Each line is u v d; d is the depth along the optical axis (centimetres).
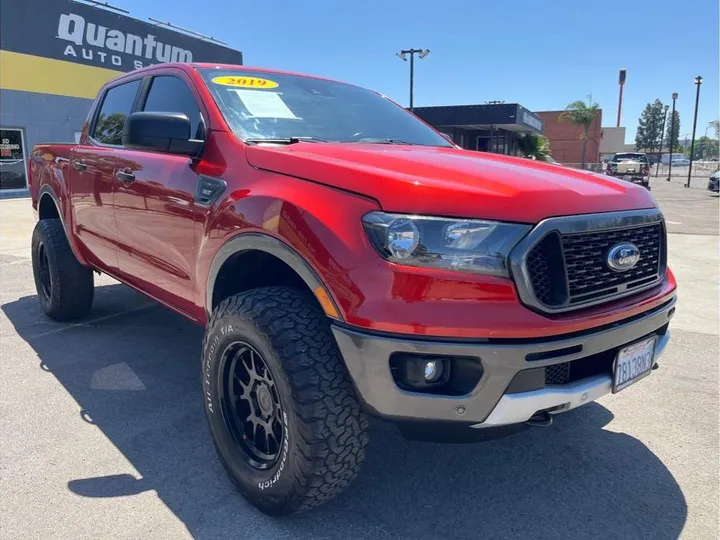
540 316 207
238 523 243
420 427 216
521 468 290
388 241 205
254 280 282
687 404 364
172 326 509
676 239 1106
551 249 213
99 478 274
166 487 268
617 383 240
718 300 626
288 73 381
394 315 202
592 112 5184
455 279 203
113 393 369
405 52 2620
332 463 220
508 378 204
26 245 920
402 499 262
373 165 237
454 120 2619
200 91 319
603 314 225
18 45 1838
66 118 2002
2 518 244
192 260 295
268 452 249
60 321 513
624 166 3123
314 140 307
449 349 200
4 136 1838
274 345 222
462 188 214
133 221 353
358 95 394
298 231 224
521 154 3691
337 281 212
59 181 458
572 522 247
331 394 218
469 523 246
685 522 248
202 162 293
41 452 297
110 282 672
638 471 288
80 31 2011
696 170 6197
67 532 236
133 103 393
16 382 384
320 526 242
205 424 329
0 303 574
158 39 2302
